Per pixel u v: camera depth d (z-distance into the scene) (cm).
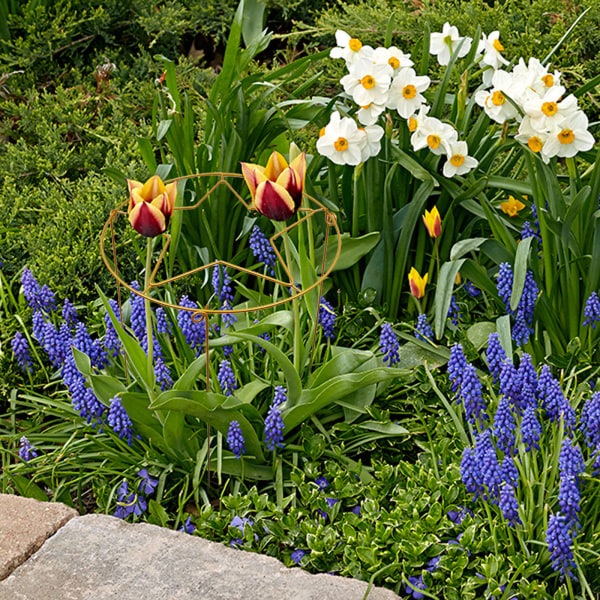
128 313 290
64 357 257
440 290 267
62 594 188
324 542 207
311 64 437
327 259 287
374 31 419
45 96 412
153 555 200
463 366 231
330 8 497
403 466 229
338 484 227
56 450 245
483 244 274
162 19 453
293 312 242
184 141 307
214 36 469
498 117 269
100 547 203
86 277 312
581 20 398
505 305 272
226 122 308
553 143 256
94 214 329
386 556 205
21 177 376
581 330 272
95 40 475
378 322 279
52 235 319
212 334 262
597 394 212
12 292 322
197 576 193
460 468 220
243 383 262
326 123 309
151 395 230
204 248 303
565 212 265
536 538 205
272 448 231
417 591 198
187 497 229
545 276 270
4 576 195
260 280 296
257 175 203
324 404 239
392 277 294
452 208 287
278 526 216
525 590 190
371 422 246
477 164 277
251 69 417
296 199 210
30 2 450
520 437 222
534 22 418
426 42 289
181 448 237
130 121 400
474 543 202
